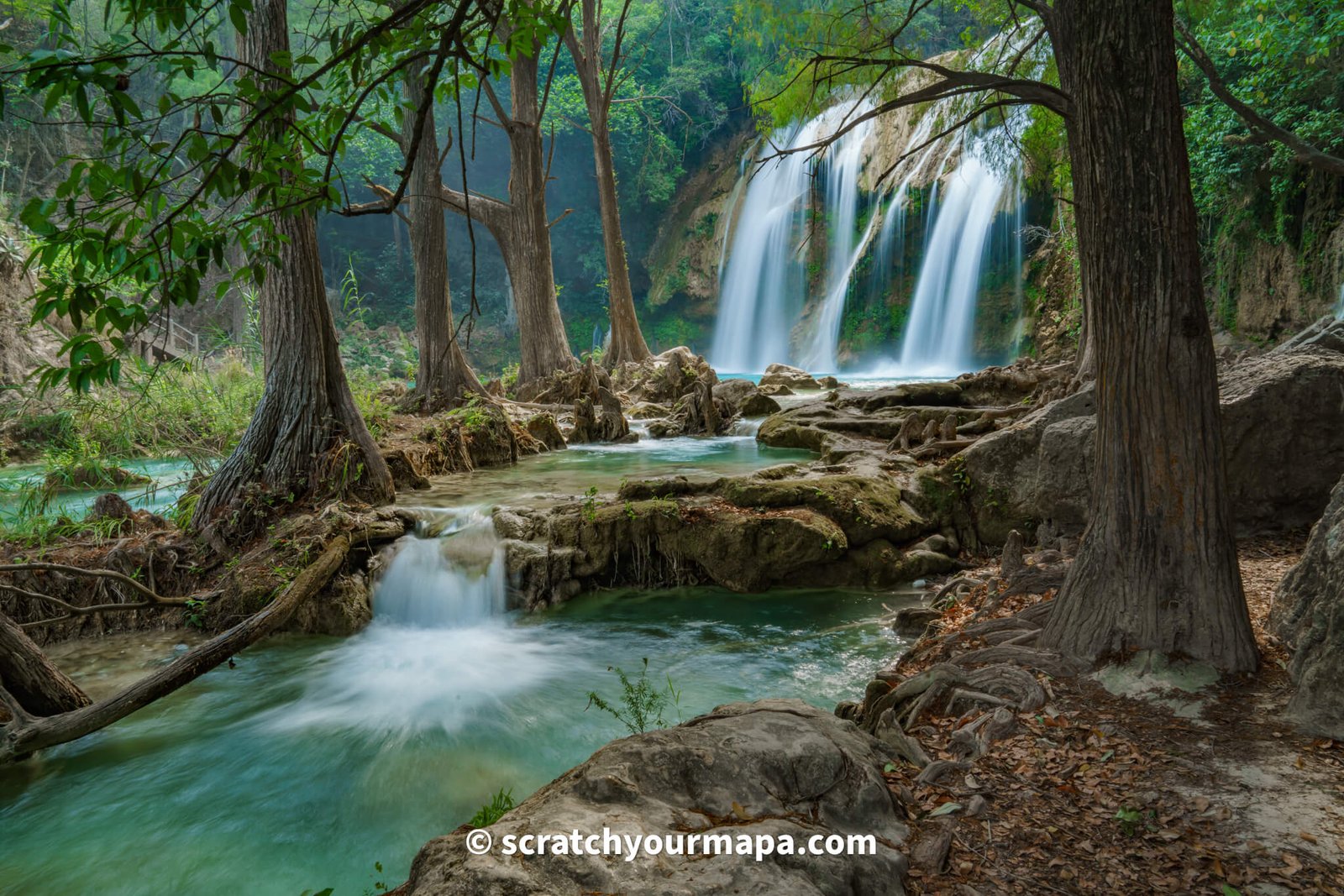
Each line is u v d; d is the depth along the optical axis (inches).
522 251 890.1
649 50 1803.6
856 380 1205.1
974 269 1272.1
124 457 652.7
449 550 386.6
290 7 1112.8
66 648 345.7
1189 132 801.6
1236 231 827.4
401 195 119.6
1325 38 611.2
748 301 1635.1
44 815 224.4
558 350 903.7
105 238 102.3
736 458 587.8
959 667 212.8
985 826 148.3
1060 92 264.1
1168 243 191.8
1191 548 196.2
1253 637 195.8
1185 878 130.8
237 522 398.9
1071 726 180.9
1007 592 284.7
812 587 390.6
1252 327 815.1
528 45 123.2
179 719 281.3
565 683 300.4
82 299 103.5
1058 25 297.3
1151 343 194.9
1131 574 201.6
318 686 306.2
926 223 1355.8
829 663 303.7
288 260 428.5
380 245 1942.7
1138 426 198.2
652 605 379.2
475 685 301.1
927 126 1352.1
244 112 119.0
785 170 1593.3
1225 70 756.0
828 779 147.9
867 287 1433.3
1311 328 369.7
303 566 366.9
